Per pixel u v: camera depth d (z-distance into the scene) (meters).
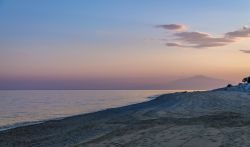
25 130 26.23
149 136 16.88
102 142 16.44
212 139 15.43
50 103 76.06
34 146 19.12
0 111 52.38
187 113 29.28
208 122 21.66
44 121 34.94
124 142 15.77
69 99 99.06
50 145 18.88
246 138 15.36
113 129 22.12
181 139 15.72
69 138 20.66
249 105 34.69
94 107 58.78
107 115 35.22
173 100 50.53
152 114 30.16
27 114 46.56
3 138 22.47
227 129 18.14
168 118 25.67
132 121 25.62
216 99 43.72
